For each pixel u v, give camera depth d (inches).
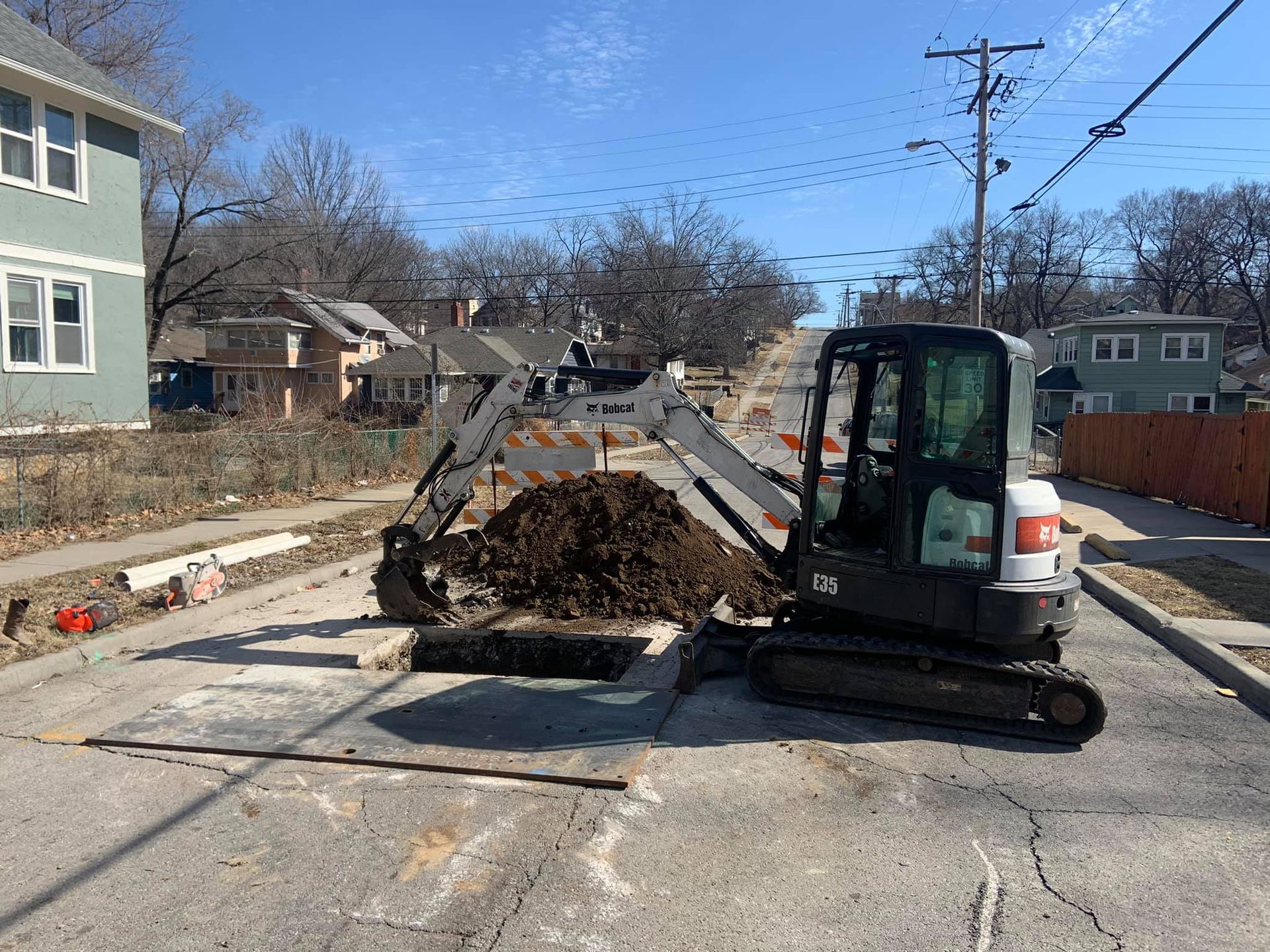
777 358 3506.4
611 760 189.3
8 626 271.0
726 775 185.9
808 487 231.3
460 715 218.1
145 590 346.3
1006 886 143.5
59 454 487.5
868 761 194.5
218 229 1715.1
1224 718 224.4
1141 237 2807.6
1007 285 2691.9
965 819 167.3
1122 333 1574.8
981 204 964.6
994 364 206.1
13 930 131.3
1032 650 226.2
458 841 157.5
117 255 746.8
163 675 259.1
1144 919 134.0
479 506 631.8
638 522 364.8
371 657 275.9
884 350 239.5
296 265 1936.5
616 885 142.9
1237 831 163.0
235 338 1753.2
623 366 2516.0
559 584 348.2
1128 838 160.4
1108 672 264.4
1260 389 1736.0
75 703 234.7
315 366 1798.7
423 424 1228.5
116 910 136.5
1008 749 202.1
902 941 128.0
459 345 1801.2
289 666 265.7
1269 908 137.6
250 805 172.7
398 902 138.1
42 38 713.6
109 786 181.8
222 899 139.5
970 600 205.3
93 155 720.3
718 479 844.0
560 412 296.4
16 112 657.6
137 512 538.0
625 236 2166.6
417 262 2746.1
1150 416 744.3
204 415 1103.0
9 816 168.9
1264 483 533.6
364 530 515.2
